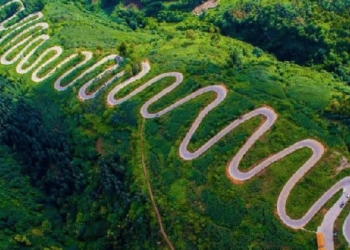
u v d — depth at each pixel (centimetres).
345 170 12194
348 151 12569
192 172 13125
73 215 14438
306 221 11656
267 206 12038
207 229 12131
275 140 13188
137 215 12912
